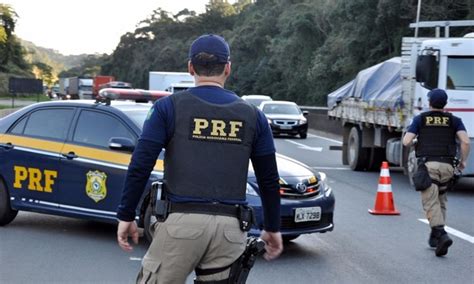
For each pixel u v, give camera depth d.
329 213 8.68
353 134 19.53
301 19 58.31
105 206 8.71
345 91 21.14
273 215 3.99
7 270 7.54
